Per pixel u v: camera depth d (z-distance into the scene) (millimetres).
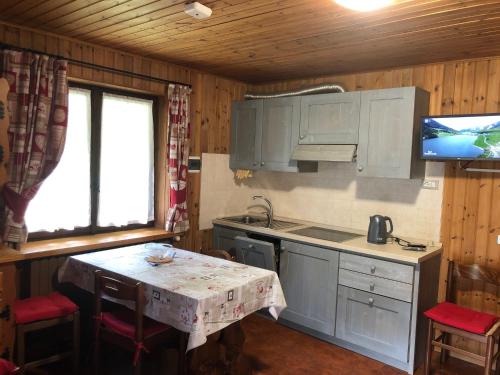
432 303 3275
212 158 4316
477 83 3201
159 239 3732
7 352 2352
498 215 3107
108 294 2467
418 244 3301
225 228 4238
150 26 2729
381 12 2289
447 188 3338
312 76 4180
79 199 3357
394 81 3646
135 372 2322
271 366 3037
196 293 2227
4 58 2682
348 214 3971
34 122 2826
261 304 2590
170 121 3740
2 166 2416
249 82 4605
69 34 2980
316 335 3559
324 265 3439
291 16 2426
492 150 2859
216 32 2805
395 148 3266
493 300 3148
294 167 3926
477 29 2520
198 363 2598
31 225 3100
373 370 3037
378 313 3135
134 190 3750
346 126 3553
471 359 3242
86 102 3346
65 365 2908
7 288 2336
